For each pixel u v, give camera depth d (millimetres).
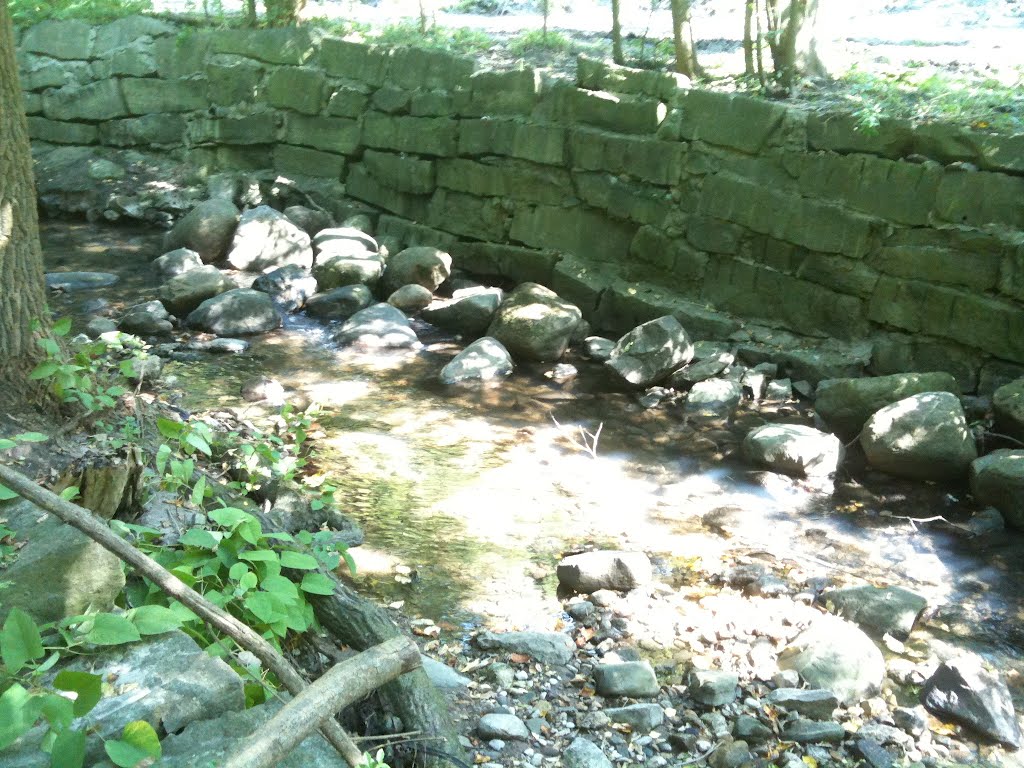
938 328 7414
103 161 12875
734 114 8383
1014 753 3979
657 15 13141
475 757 3752
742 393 7855
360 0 15344
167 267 10148
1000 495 5984
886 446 6477
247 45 12250
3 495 3590
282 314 9438
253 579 3576
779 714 4105
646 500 6156
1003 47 9914
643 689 4195
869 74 8805
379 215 11391
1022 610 5086
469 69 10305
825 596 5027
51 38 13391
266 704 3186
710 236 8648
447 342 8852
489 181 10180
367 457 6543
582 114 9375
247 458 5105
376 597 4938
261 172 12383
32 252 4602
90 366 4938
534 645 4496
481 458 6629
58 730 2615
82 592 3277
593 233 9492
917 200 7438
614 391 7906
